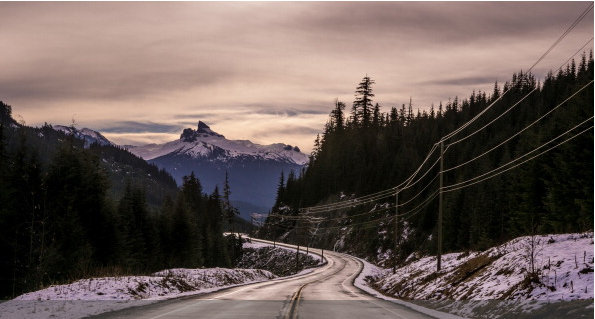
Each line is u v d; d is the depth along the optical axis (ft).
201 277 166.40
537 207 199.82
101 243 193.47
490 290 74.13
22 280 151.43
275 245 563.07
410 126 654.53
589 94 165.58
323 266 367.86
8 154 170.60
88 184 189.78
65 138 186.80
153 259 258.57
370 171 566.77
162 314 60.49
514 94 556.92
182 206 301.84
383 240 451.12
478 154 434.71
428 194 436.35
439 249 123.95
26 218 163.43
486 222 259.80
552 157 187.21
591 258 66.90
